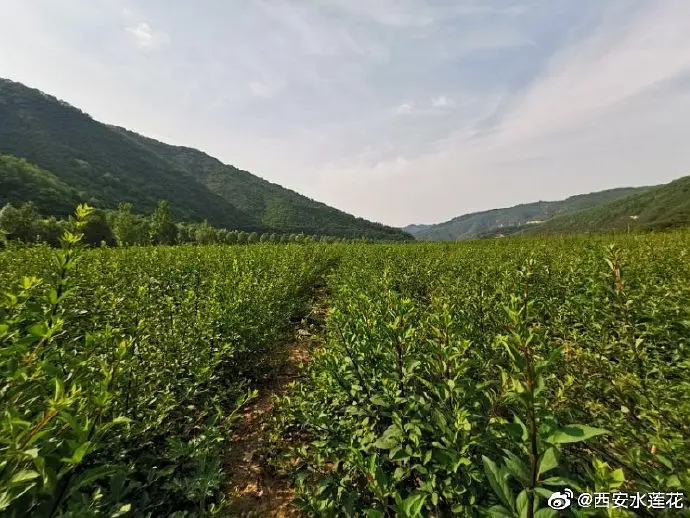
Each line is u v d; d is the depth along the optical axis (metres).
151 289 8.07
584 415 2.35
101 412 1.93
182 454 3.00
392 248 20.92
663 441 1.78
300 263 13.96
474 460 2.08
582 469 2.03
